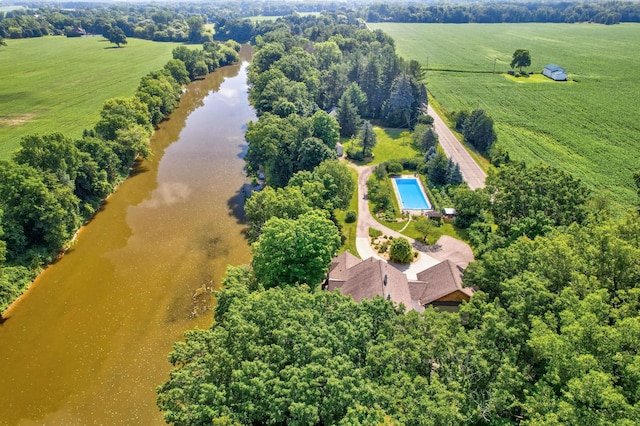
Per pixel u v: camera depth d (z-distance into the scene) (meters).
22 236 59.16
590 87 141.25
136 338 49.19
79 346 48.22
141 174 88.50
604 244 35.53
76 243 66.31
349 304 32.78
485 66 175.88
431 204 74.81
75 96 134.25
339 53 153.75
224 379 28.84
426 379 26.88
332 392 25.20
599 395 22.83
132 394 42.59
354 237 65.38
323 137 86.06
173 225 70.81
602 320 29.16
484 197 64.88
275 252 43.69
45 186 60.56
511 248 40.72
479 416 25.42
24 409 41.31
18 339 49.25
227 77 173.62
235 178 86.69
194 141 106.19
